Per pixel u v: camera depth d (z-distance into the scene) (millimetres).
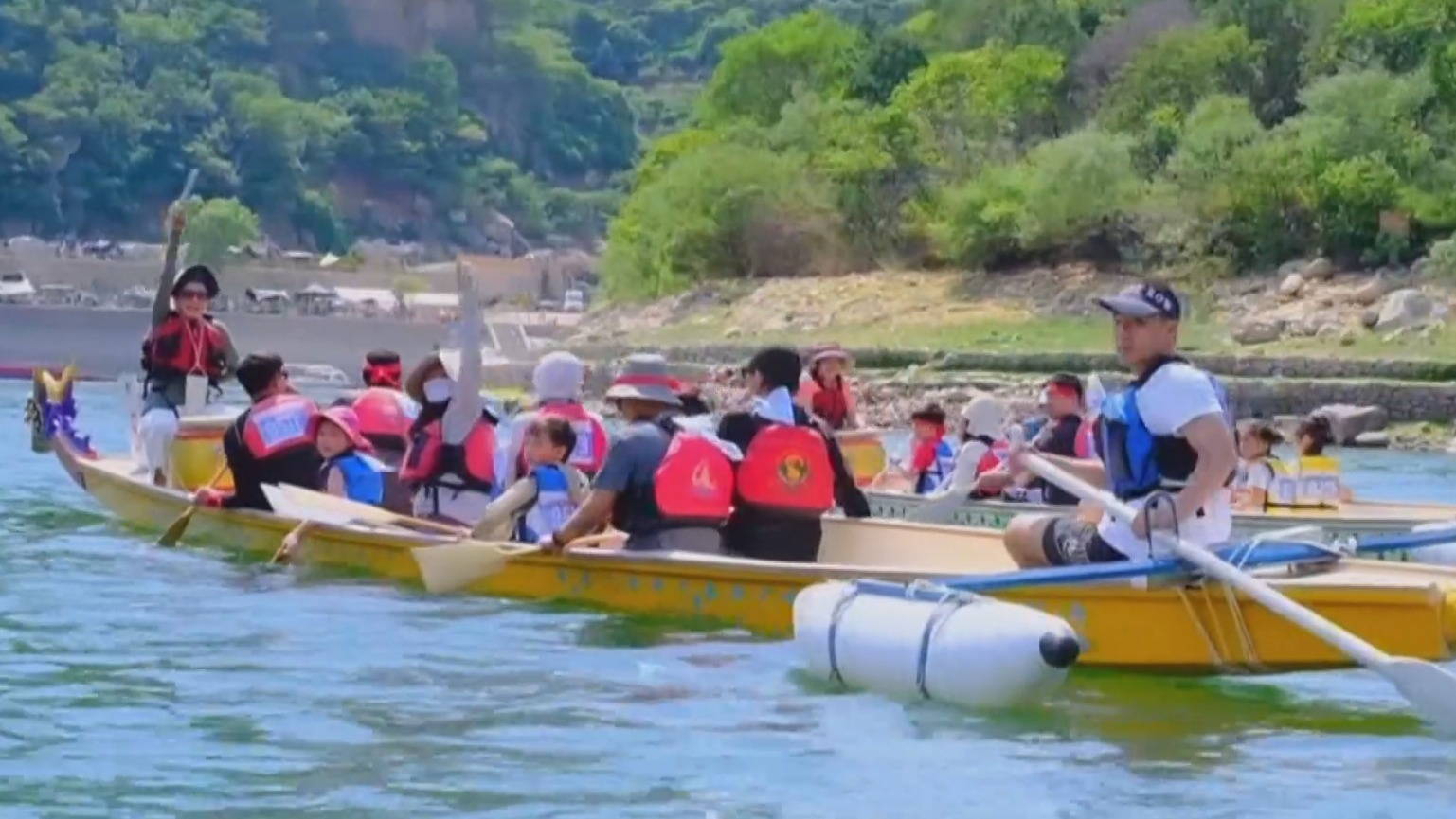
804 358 59875
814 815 8664
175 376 19609
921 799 8961
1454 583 10875
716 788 9109
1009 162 80375
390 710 10727
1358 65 77250
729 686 11406
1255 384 50781
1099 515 13086
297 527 16000
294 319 98000
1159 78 82250
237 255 153875
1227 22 85000
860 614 11336
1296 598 10859
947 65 85500
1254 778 9414
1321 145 66625
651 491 13852
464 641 12789
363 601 14336
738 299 80312
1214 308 63969
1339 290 62531
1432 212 64188
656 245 87438
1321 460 20516
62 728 10211
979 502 18359
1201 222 68375
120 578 15531
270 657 12227
